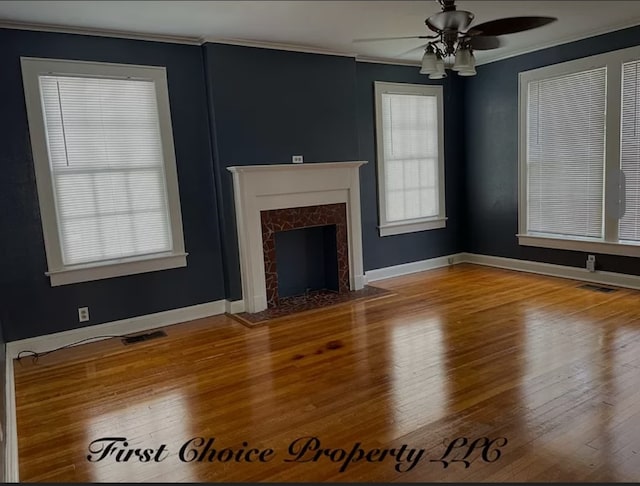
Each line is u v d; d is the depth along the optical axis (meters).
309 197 4.82
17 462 2.30
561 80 5.04
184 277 4.44
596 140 4.79
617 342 3.37
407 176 5.89
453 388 2.82
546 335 3.59
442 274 5.86
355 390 2.86
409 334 3.78
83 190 3.90
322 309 4.58
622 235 4.71
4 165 3.60
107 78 3.90
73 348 3.89
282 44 4.55
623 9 3.97
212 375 3.21
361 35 4.34
